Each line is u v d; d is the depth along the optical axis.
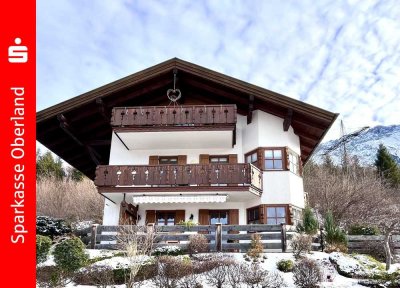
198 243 16.28
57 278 13.18
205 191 20.20
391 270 14.54
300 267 13.49
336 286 13.20
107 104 22.72
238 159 22.56
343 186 36.66
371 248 17.52
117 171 20.86
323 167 49.09
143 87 22.73
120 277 13.71
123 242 15.31
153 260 14.20
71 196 43.97
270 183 21.25
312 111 20.12
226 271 13.14
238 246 16.81
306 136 23.36
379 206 34.97
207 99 24.08
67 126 21.72
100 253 16.06
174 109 21.19
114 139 23.42
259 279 12.80
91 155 24.19
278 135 21.95
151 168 20.73
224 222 21.75
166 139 21.77
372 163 59.22
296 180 22.06
